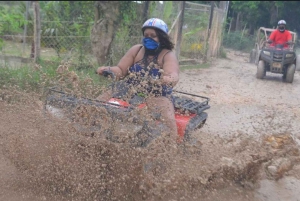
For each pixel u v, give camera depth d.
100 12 9.94
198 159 4.84
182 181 4.61
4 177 4.69
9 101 5.21
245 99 9.68
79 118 4.18
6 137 4.46
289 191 5.23
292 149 5.81
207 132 6.64
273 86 11.66
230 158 5.11
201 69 13.40
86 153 4.20
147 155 4.11
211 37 15.39
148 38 5.01
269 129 6.70
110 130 4.11
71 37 11.30
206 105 5.48
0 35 9.95
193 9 15.20
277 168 5.49
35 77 6.91
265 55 12.88
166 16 14.28
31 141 4.40
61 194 4.41
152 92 4.66
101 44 9.81
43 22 13.00
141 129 4.14
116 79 4.91
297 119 8.06
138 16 12.09
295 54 12.73
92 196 4.33
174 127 4.57
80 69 8.91
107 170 4.22
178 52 13.66
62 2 14.55
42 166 4.36
